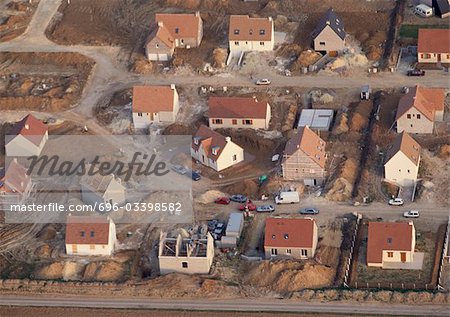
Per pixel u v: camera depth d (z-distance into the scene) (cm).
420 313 19625
